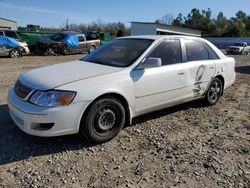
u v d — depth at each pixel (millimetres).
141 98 4559
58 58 18469
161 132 4719
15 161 3658
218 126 5109
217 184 3305
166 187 3223
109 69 4387
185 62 5309
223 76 6250
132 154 3945
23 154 3832
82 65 4699
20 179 3281
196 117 5535
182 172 3535
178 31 43688
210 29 78625
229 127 5090
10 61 15211
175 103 5227
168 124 5098
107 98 4102
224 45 54812
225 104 6539
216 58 6090
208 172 3549
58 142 4188
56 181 3266
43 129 3748
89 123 3975
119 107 4254
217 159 3867
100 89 3988
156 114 5586
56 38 21094
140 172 3506
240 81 9891
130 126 4910
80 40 22109
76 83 3893
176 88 5094
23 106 3789
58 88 3768
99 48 5516
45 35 22812
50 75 4168
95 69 4402
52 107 3686
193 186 3254
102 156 3861
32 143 4133
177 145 4258
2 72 10586
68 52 21250
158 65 4504
